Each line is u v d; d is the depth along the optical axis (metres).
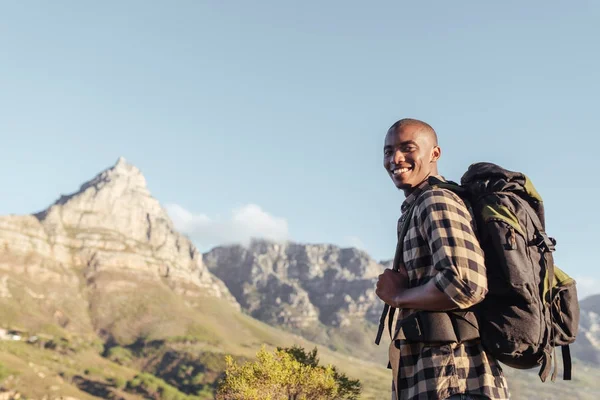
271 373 13.62
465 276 2.12
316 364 14.81
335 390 13.70
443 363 2.19
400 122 2.79
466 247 2.18
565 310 2.47
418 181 2.71
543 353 2.23
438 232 2.24
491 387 2.15
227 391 13.62
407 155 2.71
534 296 2.17
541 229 2.38
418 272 2.39
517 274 2.14
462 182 2.58
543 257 2.33
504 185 2.37
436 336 2.18
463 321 2.20
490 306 2.22
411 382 2.30
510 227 2.22
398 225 2.73
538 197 2.44
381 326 2.53
